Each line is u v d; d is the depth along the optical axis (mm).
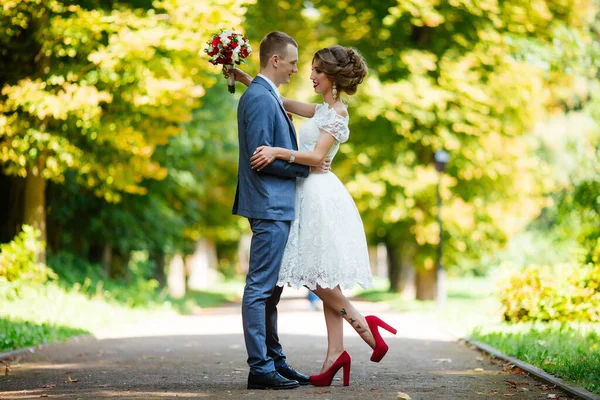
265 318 6898
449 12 22062
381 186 23094
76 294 17828
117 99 15984
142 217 23531
